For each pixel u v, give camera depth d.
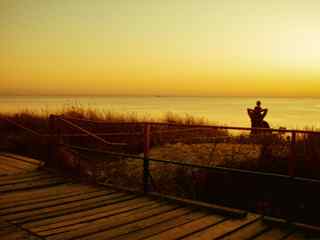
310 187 6.96
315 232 4.55
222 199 7.92
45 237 4.37
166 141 13.29
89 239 4.32
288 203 4.94
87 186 6.82
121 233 4.52
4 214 5.17
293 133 4.87
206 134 14.50
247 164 8.92
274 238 4.43
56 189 6.58
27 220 4.94
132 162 10.59
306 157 8.72
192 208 5.52
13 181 7.04
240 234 4.54
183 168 9.10
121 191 6.45
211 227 4.75
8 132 14.87
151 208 5.53
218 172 8.42
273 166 8.59
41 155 10.28
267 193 7.79
